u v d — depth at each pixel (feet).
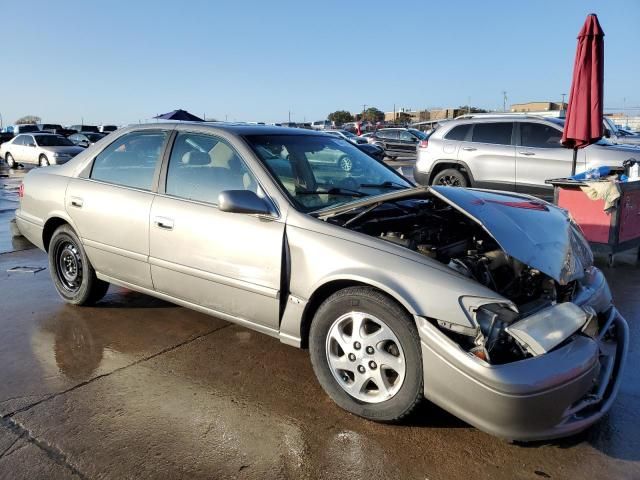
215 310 11.99
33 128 133.69
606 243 21.02
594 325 9.03
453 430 9.54
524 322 8.52
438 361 8.62
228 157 12.02
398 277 9.18
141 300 16.26
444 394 8.66
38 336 13.55
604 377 9.29
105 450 8.93
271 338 13.51
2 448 8.98
